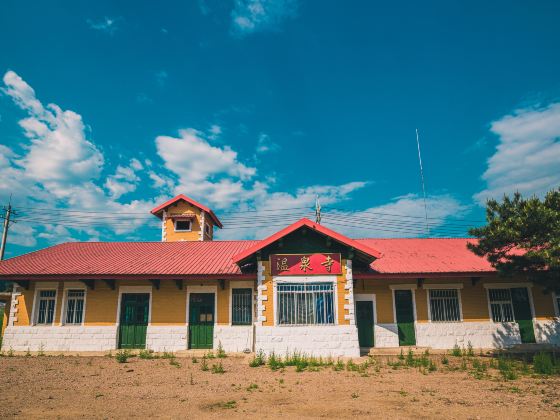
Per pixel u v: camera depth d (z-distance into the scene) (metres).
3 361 14.51
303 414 7.48
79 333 16.84
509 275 14.56
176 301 17.20
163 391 9.65
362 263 16.66
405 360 14.00
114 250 20.53
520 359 14.09
